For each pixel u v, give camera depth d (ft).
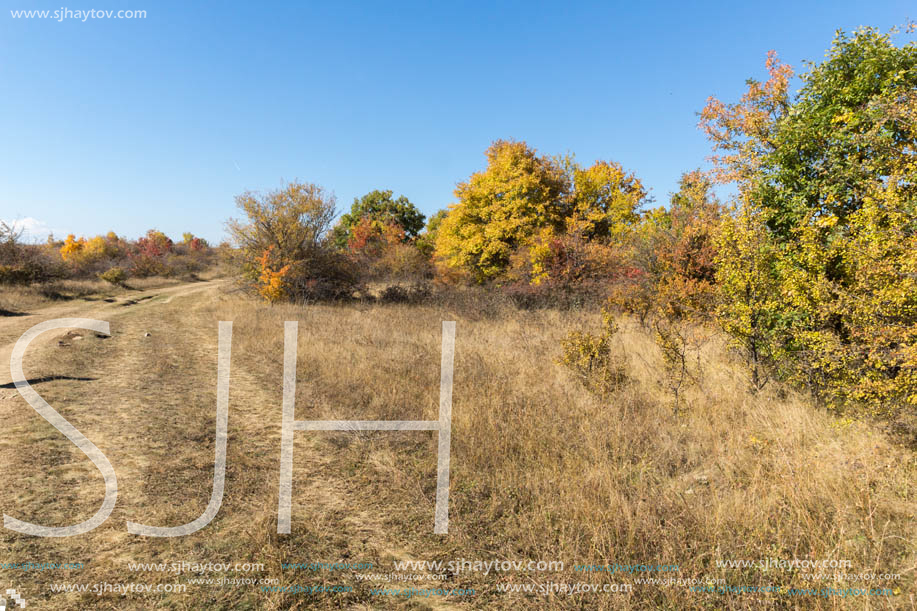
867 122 20.86
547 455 16.60
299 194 76.79
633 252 56.18
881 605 9.54
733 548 11.53
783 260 21.84
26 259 83.46
